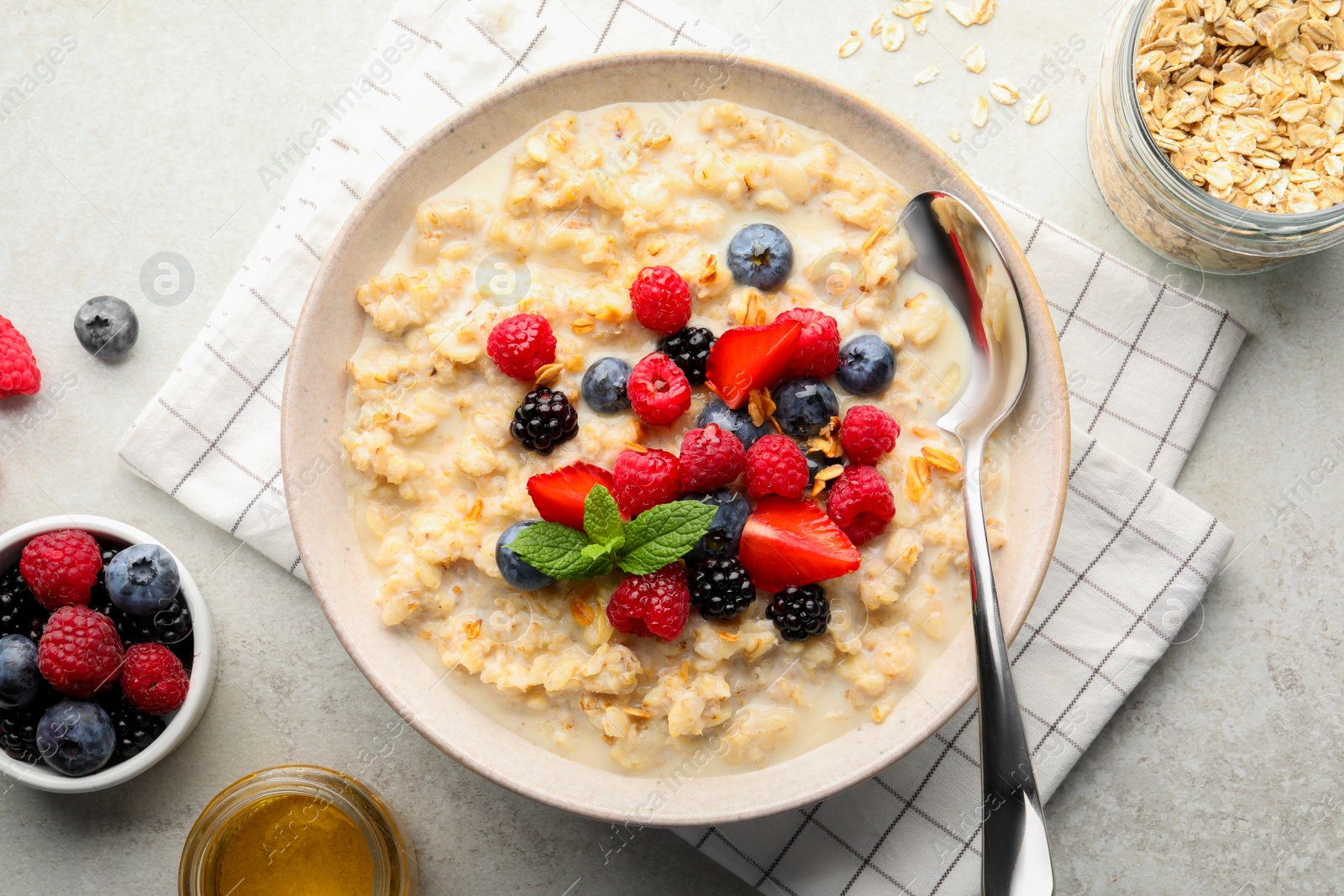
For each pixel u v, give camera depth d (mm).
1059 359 441
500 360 445
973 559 445
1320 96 483
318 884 483
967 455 454
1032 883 435
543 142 462
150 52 510
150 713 471
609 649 444
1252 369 505
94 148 509
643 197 459
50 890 499
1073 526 492
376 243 459
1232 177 483
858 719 451
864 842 491
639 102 466
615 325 454
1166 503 489
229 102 509
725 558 439
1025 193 505
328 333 453
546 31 494
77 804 500
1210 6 483
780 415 447
